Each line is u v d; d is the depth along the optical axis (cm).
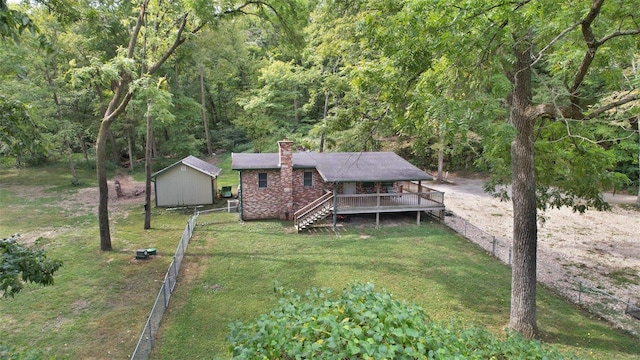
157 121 3331
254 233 1808
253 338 325
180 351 884
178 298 1152
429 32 662
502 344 521
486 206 2388
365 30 855
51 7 778
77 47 1788
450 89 739
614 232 1891
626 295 1214
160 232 1823
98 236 1738
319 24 2227
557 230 1923
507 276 1324
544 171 1141
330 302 371
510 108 975
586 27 651
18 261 480
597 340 941
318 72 2711
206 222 2005
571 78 1038
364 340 309
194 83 4272
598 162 1093
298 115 3728
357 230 1856
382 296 375
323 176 1856
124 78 1552
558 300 1161
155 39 1634
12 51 1845
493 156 1191
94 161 3569
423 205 1952
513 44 731
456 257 1499
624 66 1508
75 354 870
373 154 2291
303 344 322
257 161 2108
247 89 3903
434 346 337
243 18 1870
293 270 1368
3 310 1059
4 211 2131
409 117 831
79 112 3262
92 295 1163
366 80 917
